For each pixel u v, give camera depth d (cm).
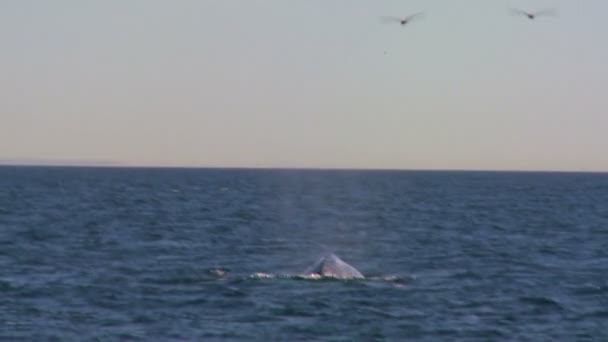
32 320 13688
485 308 14925
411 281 17600
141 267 19600
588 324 13838
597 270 19775
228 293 15850
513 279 18162
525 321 13988
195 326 13338
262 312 14262
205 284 16912
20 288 16375
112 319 13812
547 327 13600
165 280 17475
